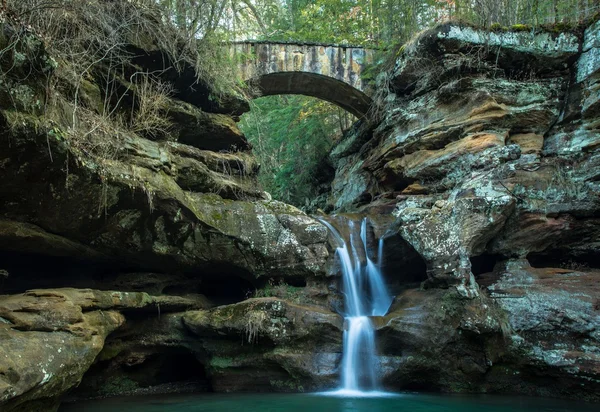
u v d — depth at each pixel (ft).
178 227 30.68
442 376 30.86
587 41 40.04
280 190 74.74
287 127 69.15
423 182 42.57
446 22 41.39
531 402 27.66
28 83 20.16
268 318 29.84
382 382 30.32
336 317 30.81
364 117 54.54
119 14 30.96
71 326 21.57
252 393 29.71
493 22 45.03
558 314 30.07
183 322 31.19
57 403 21.09
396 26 55.01
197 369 34.24
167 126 34.63
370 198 52.37
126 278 31.65
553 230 34.35
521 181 35.04
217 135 38.50
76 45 26.76
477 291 31.45
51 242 25.63
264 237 34.12
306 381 29.76
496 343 30.60
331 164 67.10
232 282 37.83
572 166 36.40
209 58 36.73
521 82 41.29
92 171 24.20
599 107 37.78
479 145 39.06
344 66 51.75
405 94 47.85
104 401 27.12
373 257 38.47
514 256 34.55
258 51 49.73
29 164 21.39
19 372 17.37
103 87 30.83
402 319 31.12
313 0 72.69
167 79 35.53
